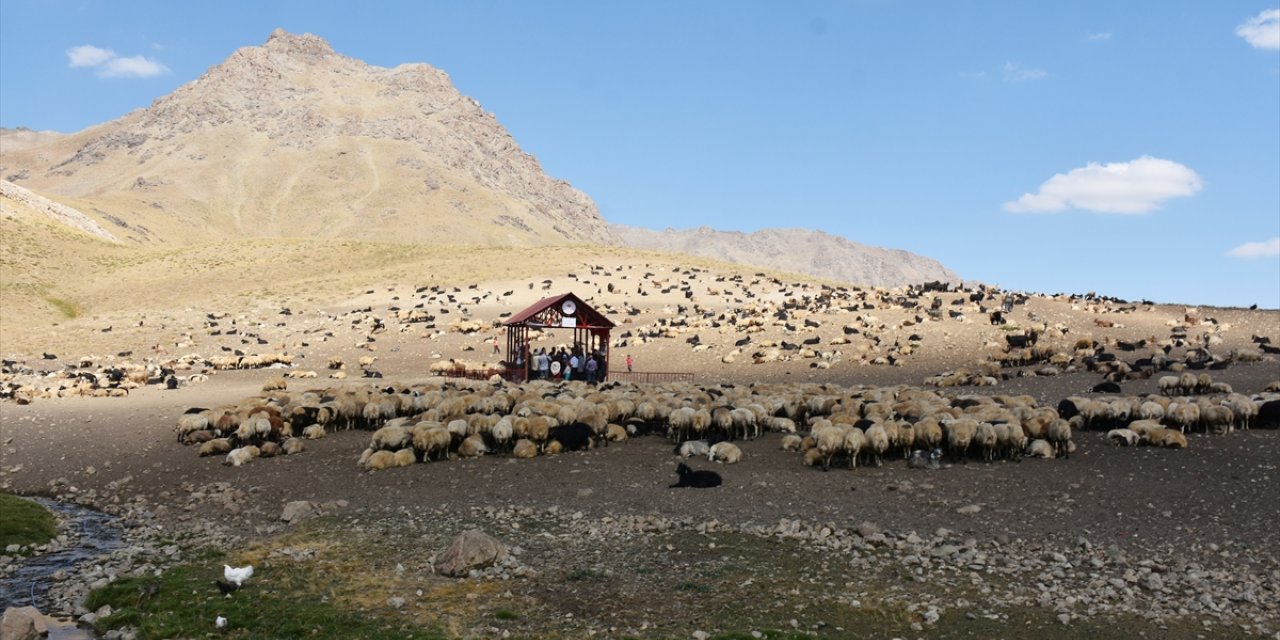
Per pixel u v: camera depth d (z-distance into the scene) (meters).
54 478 27.42
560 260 106.56
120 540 20.34
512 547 18.36
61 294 97.62
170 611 15.26
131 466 28.50
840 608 14.73
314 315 79.56
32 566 18.30
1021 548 17.73
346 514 21.67
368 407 33.19
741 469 24.98
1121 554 17.11
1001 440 25.05
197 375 51.84
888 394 33.72
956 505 20.83
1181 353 49.41
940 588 15.55
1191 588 15.32
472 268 102.62
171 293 98.19
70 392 43.81
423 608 15.21
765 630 13.85
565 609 15.03
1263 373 41.34
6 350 65.12
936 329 58.84
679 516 20.61
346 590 16.19
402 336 67.75
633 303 79.88
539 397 34.91
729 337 61.31
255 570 17.41
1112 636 13.40
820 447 24.42
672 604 15.13
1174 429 27.12
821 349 55.69
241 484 25.48
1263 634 13.35
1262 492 20.88
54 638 14.51
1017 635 13.52
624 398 33.06
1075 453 25.42
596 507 21.61
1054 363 46.34
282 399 36.81
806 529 19.31
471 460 27.08
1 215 124.38
